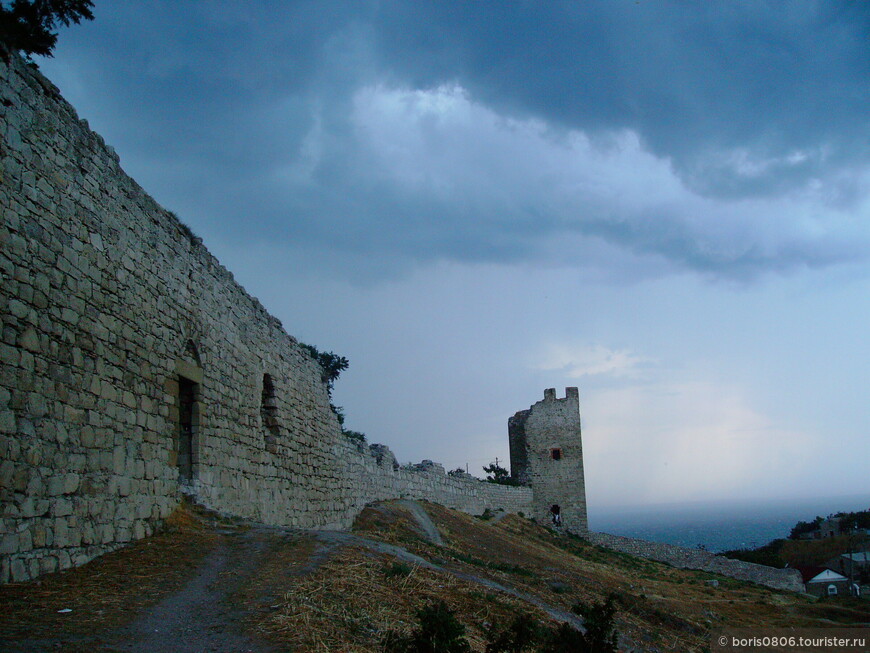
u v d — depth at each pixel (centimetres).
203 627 830
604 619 781
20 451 972
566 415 5453
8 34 1019
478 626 1066
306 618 877
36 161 1070
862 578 5534
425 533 2511
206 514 1459
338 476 2445
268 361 1986
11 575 934
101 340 1198
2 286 970
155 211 1431
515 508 4981
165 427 1396
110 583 995
